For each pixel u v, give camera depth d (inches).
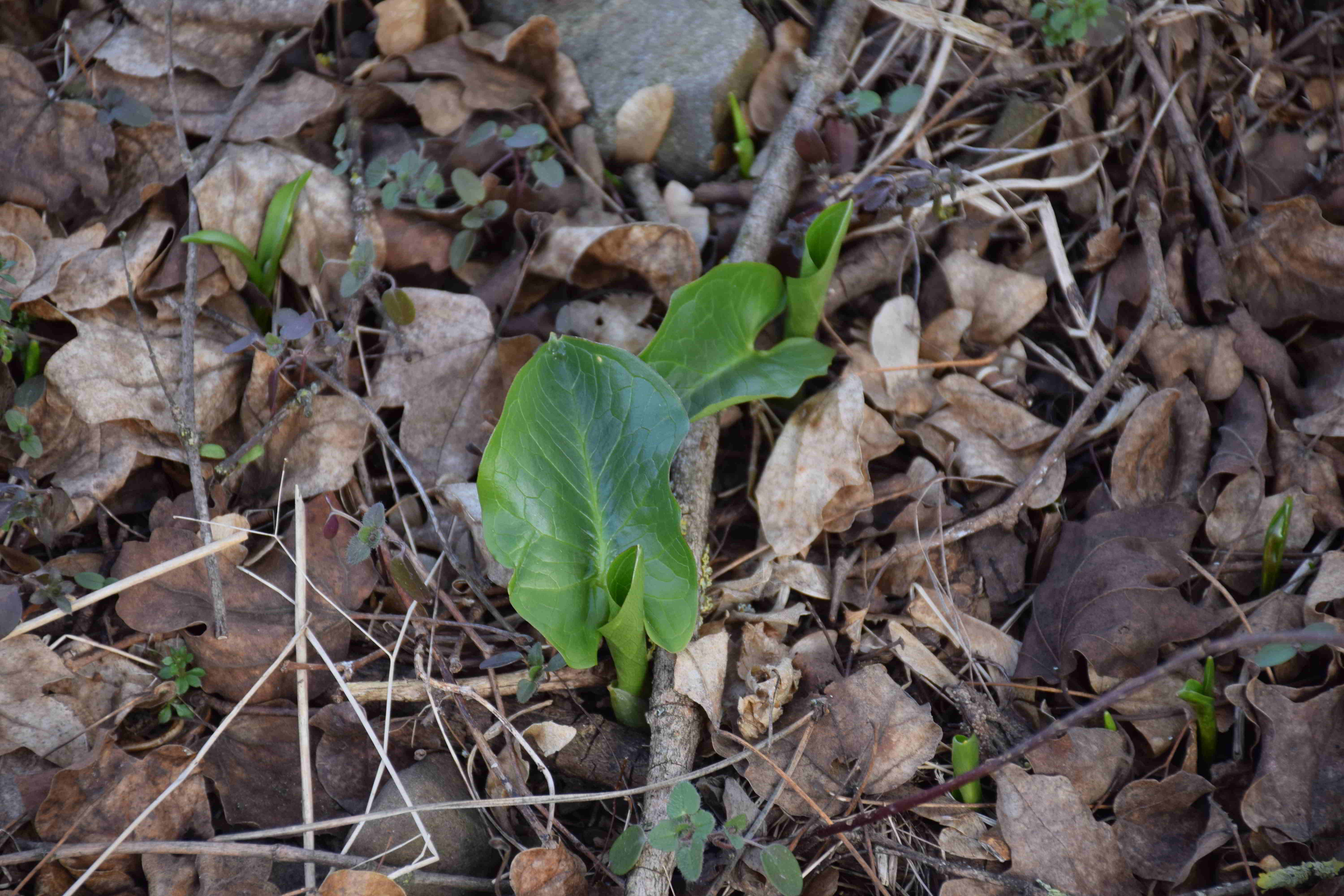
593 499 31.9
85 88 35.3
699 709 32.5
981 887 31.5
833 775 32.2
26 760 32.0
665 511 31.9
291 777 32.4
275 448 34.2
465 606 33.7
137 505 34.1
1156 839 31.8
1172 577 33.1
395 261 35.4
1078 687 33.1
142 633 33.0
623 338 35.4
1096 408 35.3
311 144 35.9
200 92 35.7
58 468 33.7
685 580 31.7
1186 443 34.5
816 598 33.9
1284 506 32.8
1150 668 32.7
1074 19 36.0
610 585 31.4
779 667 32.5
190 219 34.5
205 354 34.4
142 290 34.4
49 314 34.2
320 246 35.3
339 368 34.4
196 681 32.5
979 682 33.3
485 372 34.9
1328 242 34.7
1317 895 31.0
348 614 33.1
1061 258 35.9
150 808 31.0
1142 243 35.8
